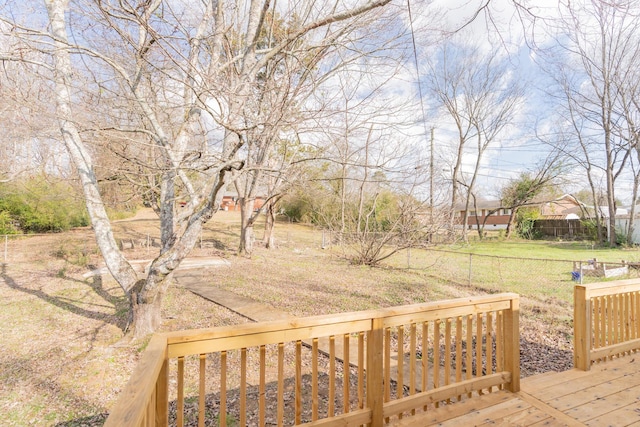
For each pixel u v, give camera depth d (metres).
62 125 4.30
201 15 4.90
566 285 8.10
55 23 4.27
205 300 7.05
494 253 14.59
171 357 1.66
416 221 10.21
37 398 3.64
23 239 13.98
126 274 5.11
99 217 5.06
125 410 0.99
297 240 18.50
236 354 4.58
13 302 7.09
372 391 2.15
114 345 4.85
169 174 4.73
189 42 4.03
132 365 4.32
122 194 6.28
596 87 16.53
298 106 4.04
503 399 2.59
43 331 5.51
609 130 17.06
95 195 4.98
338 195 11.70
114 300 7.25
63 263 11.02
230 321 5.67
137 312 5.11
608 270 8.92
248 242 13.13
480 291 7.55
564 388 2.78
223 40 4.78
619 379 2.95
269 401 3.39
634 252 14.79
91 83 4.23
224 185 4.40
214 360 4.43
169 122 5.00
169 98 4.35
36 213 14.38
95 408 3.46
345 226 12.48
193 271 10.15
